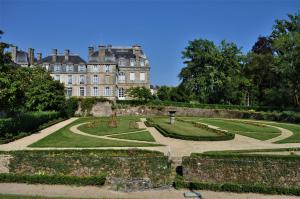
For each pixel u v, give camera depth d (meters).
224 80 86.19
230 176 21.88
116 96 99.00
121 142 34.72
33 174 22.28
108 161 22.48
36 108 65.12
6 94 35.66
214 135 39.31
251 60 89.44
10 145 33.09
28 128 44.53
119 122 59.09
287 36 71.94
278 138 39.66
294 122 61.97
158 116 80.44
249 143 35.34
